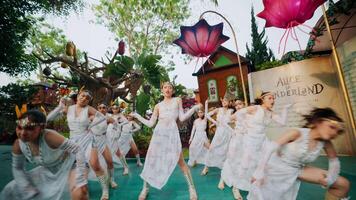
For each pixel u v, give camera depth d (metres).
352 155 5.68
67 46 11.57
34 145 2.34
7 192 2.36
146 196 3.83
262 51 21.16
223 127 5.66
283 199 2.50
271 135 6.76
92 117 3.99
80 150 2.46
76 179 2.41
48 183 2.43
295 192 2.57
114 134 6.27
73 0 11.71
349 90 5.75
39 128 2.25
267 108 3.79
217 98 15.75
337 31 6.11
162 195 3.95
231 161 3.88
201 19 5.70
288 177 2.51
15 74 12.34
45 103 11.97
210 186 4.40
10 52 11.05
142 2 19.33
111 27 21.20
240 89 14.42
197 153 6.57
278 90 6.98
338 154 5.88
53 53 25.52
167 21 20.72
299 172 2.56
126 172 5.88
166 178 3.66
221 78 15.75
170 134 3.84
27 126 2.18
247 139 3.73
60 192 2.45
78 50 22.70
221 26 5.71
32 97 11.71
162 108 4.00
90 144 3.81
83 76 11.28
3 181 4.88
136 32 21.23
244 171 3.60
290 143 2.49
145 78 11.88
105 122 4.54
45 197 2.38
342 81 4.05
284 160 2.52
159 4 19.70
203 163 6.53
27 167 5.34
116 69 11.45
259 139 3.65
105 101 11.50
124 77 11.79
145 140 9.16
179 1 19.61
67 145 2.38
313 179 2.51
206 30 5.73
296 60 6.88
